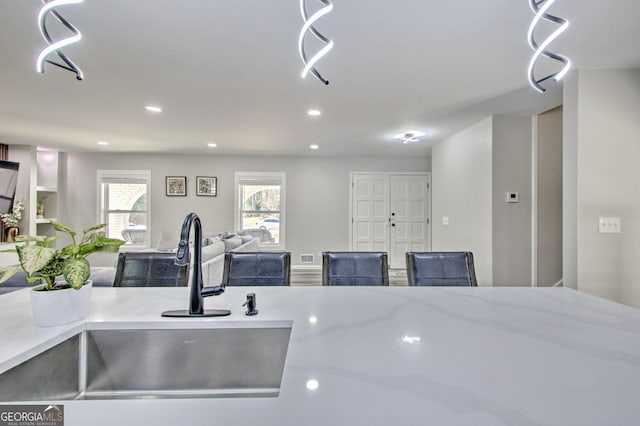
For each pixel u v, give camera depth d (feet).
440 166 16.30
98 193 20.04
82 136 15.16
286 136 15.06
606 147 7.86
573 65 7.64
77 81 8.52
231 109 10.87
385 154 20.18
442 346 2.83
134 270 5.82
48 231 19.62
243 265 5.97
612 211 7.88
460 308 3.98
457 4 5.32
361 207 21.18
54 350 3.05
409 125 12.93
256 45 6.67
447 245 15.48
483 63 7.49
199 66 7.65
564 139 8.41
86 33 6.19
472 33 6.21
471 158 13.17
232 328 3.53
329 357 2.61
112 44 6.61
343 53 6.99
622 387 2.17
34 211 17.49
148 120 12.33
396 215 21.21
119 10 5.48
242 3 5.32
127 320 3.50
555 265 11.69
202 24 5.92
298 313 3.79
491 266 11.78
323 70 7.86
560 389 2.14
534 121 11.67
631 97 7.82
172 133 14.51
